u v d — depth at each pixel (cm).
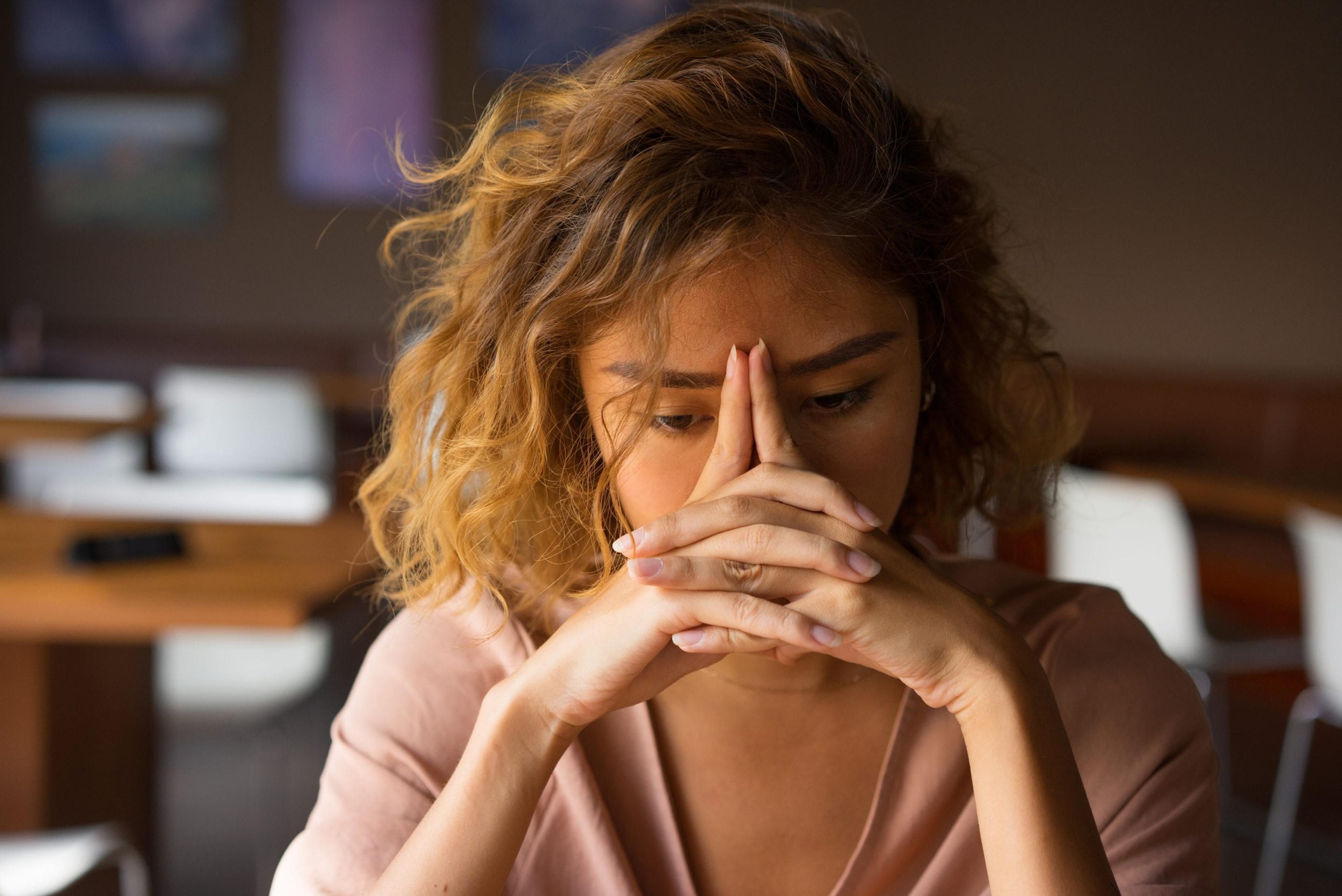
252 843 280
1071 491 288
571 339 83
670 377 78
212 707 228
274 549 227
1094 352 658
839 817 94
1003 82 652
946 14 651
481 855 83
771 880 94
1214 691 382
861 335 78
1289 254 638
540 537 98
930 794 93
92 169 680
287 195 681
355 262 687
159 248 685
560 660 84
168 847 277
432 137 678
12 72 673
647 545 79
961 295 96
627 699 85
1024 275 119
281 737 306
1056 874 76
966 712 80
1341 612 242
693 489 83
